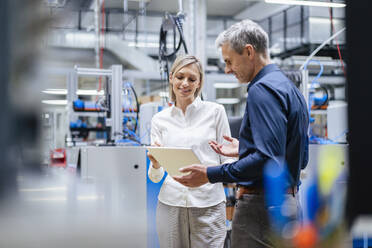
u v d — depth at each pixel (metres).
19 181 0.32
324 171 0.43
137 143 2.22
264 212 0.90
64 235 0.31
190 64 1.41
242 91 6.23
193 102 1.45
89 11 5.91
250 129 1.03
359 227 0.41
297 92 1.08
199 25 5.96
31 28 0.33
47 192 0.35
